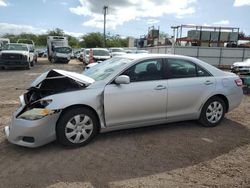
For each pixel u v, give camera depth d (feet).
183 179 12.95
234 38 126.11
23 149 15.88
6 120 21.42
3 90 36.19
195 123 21.15
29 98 16.97
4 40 100.48
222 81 20.39
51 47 114.01
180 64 19.12
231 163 14.71
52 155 15.19
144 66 17.89
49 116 15.15
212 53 109.50
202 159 15.11
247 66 44.57
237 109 26.61
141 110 17.53
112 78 16.93
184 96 18.81
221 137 18.45
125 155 15.38
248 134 19.21
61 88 16.79
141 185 12.35
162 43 157.69
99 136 18.02
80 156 15.15
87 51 92.02
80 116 16.06
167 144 17.04
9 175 13.05
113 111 16.74
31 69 73.56
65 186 12.18
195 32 125.59
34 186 12.16
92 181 12.63
